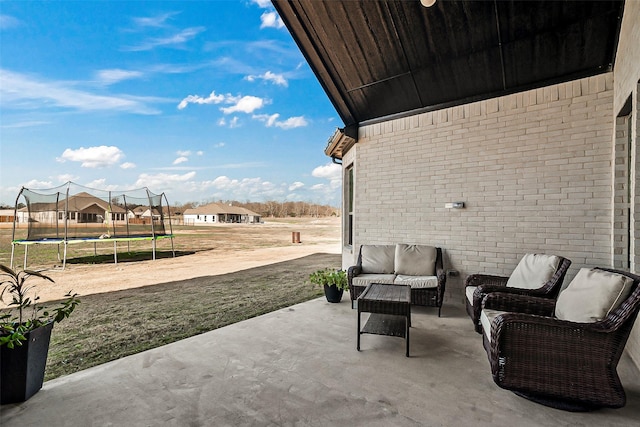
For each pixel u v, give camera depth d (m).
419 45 4.67
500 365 2.32
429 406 2.19
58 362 2.96
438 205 5.05
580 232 4.04
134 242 17.91
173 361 2.88
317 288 6.31
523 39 4.09
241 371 2.69
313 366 2.79
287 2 4.84
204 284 6.78
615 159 3.77
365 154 5.83
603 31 3.70
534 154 4.34
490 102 4.66
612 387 2.13
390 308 3.07
